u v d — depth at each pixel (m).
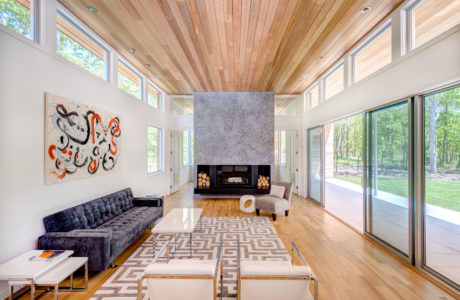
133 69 4.36
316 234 3.50
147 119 5.08
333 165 11.29
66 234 2.24
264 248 2.99
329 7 2.48
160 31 2.98
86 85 3.02
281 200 4.37
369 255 2.78
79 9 2.53
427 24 2.30
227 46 3.39
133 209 3.77
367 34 3.07
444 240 2.27
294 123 6.62
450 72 1.95
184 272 1.32
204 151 6.14
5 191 1.94
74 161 2.73
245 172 6.46
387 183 2.91
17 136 2.04
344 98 3.92
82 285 2.15
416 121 2.38
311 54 3.73
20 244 2.05
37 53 2.25
